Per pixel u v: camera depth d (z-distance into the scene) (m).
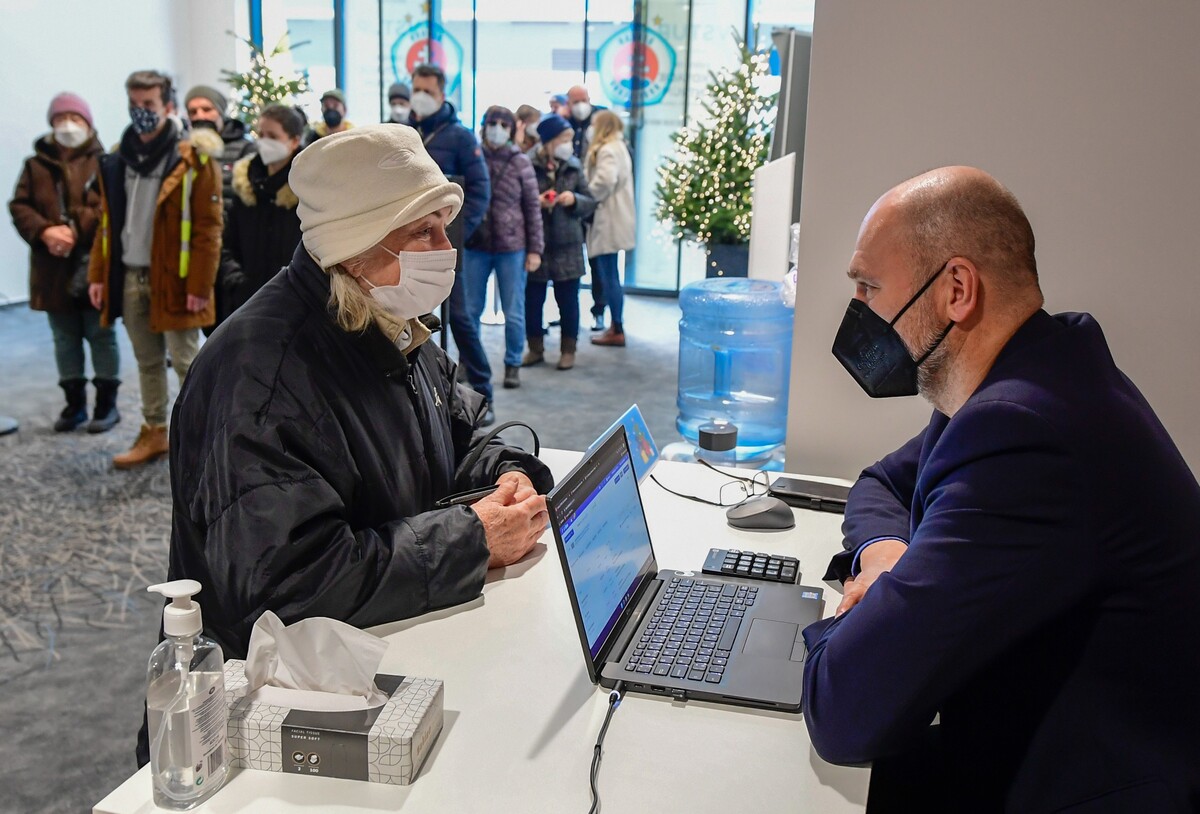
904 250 1.20
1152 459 1.08
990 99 1.93
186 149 4.09
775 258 2.83
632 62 8.73
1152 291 1.94
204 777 1.04
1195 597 1.07
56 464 4.33
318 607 1.36
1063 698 1.09
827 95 2.01
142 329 4.26
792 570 1.60
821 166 2.05
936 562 1.07
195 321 4.16
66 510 3.81
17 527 3.64
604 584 1.37
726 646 1.36
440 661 1.34
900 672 1.07
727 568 1.61
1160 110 1.86
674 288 8.95
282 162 4.15
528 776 1.10
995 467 1.07
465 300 4.99
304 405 1.41
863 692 1.08
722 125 6.16
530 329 6.33
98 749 2.34
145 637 2.88
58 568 3.31
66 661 2.74
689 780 1.10
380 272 1.45
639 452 1.90
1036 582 1.04
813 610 1.47
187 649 1.05
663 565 1.66
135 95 4.07
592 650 1.27
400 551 1.43
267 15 9.60
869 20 1.96
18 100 7.95
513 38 9.08
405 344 1.59
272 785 1.08
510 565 1.63
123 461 4.28
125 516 3.76
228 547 1.36
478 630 1.42
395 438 1.54
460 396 1.87
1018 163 1.94
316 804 1.05
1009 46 1.90
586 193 6.23
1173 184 1.88
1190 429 1.97
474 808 1.05
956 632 1.06
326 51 9.60
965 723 1.18
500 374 6.10
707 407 2.74
